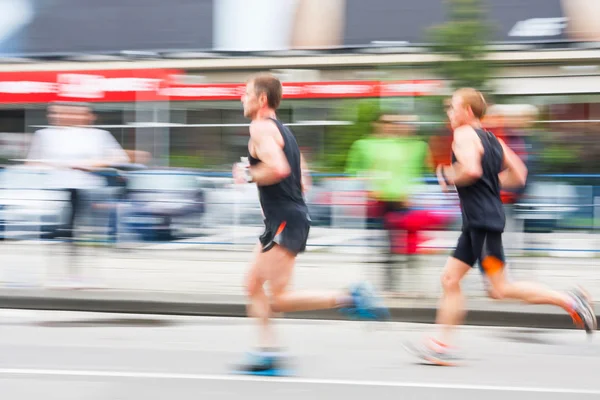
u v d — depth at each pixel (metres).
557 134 17.23
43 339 10.13
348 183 15.61
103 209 14.65
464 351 9.60
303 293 8.19
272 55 28.20
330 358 9.14
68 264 14.03
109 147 13.97
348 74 27.30
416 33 27.64
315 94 25.25
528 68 26.56
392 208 12.65
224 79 28.84
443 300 8.87
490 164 8.39
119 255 15.44
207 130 20.22
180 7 29.48
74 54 29.78
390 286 12.70
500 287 8.58
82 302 12.14
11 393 7.48
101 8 30.12
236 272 14.50
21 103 27.08
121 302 12.05
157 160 20.05
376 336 10.47
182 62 28.69
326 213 15.77
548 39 26.64
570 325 10.94
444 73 19.78
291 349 9.62
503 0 26.97
